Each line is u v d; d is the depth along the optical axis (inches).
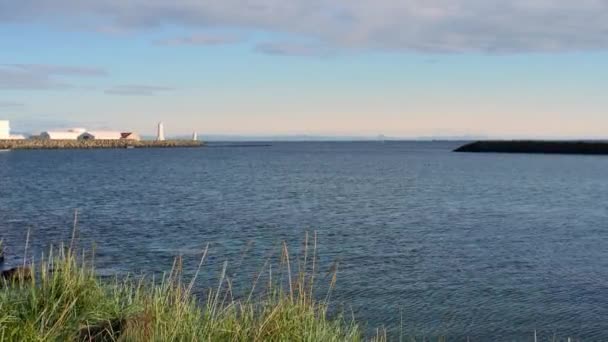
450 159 5910.4
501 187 2404.0
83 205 1622.8
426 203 1765.5
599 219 1396.4
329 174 3321.9
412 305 619.5
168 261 839.7
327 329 341.1
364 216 1437.0
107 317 305.9
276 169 3882.9
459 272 792.9
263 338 294.7
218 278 695.1
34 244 973.2
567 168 4010.8
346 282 714.2
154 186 2358.5
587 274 789.9
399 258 890.1
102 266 795.4
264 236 1099.3
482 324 563.8
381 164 4778.5
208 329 297.4
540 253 945.5
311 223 1295.5
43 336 253.0
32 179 2689.5
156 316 291.3
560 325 565.9
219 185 2447.1
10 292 310.3
